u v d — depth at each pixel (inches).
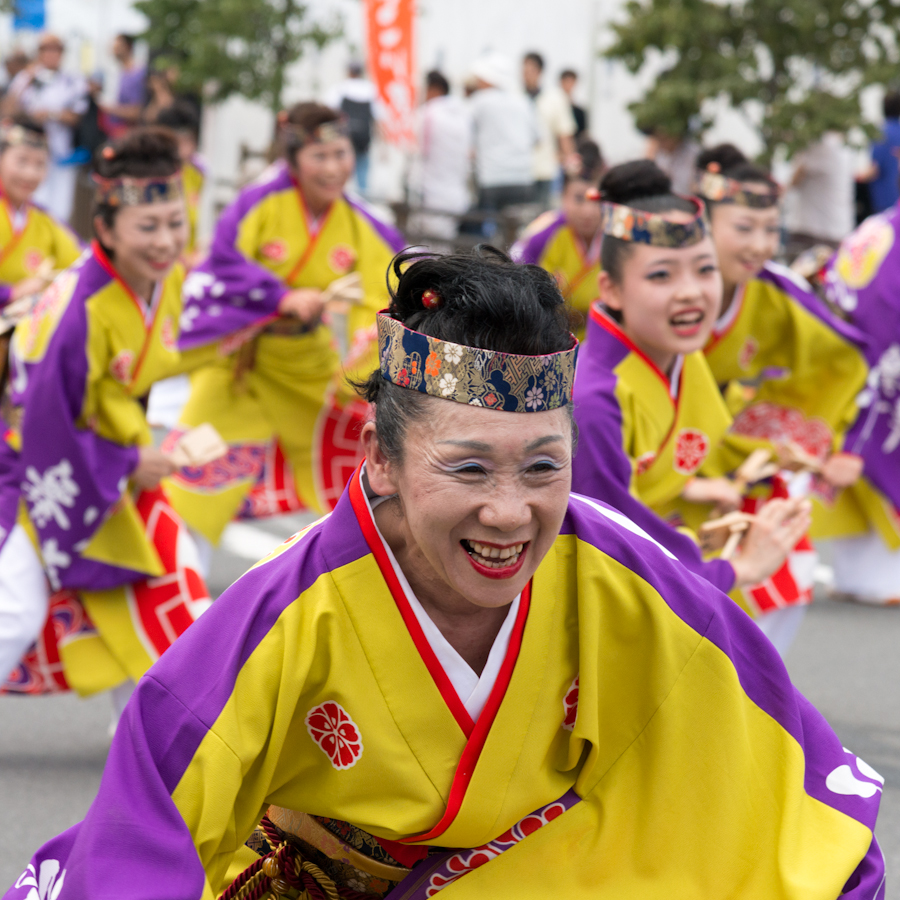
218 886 113.9
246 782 109.7
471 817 111.9
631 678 116.2
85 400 217.0
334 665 108.2
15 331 219.9
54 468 216.1
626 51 562.3
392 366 101.3
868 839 113.5
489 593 101.3
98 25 904.3
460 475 98.2
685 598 115.8
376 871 118.9
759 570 165.5
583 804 118.3
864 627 322.3
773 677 118.0
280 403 314.7
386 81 517.3
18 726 250.2
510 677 110.9
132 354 222.8
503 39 775.7
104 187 219.0
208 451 227.9
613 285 188.1
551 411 98.6
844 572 336.8
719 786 115.7
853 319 321.1
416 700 109.4
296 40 630.5
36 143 429.4
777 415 262.2
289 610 107.5
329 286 329.4
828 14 549.0
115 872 101.0
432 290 100.3
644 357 188.1
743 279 236.4
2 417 224.4
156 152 220.5
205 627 108.7
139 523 225.1
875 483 323.0
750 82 544.1
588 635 112.4
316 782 113.5
